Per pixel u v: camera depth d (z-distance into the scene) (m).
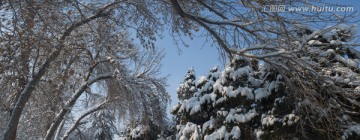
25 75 9.73
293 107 13.52
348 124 11.98
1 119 11.45
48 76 11.71
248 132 15.76
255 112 15.73
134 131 24.77
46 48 8.46
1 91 10.20
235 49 7.92
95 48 13.10
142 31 9.70
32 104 13.34
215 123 17.31
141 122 18.45
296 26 7.20
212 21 7.73
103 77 15.44
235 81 16.73
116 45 13.39
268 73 14.91
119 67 15.05
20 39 7.50
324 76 7.23
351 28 7.57
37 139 15.09
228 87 16.66
